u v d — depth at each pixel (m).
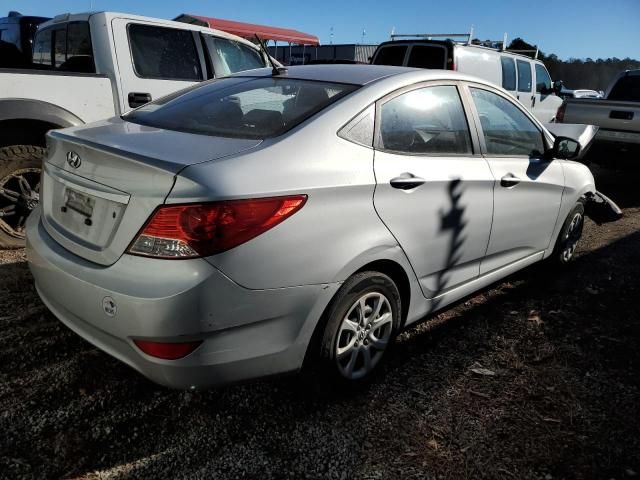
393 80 2.81
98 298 2.06
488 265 3.46
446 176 2.87
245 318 2.07
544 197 3.83
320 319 2.38
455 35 10.15
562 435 2.48
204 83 3.33
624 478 2.24
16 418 2.34
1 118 3.95
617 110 7.76
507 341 3.33
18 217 4.26
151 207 1.97
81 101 4.41
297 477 2.14
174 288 1.92
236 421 2.44
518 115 3.70
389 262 2.63
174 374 2.01
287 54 18.84
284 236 2.11
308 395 2.66
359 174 2.42
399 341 3.24
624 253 5.18
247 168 2.08
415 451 2.32
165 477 2.09
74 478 2.05
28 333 3.02
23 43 7.74
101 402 2.50
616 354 3.25
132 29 4.83
